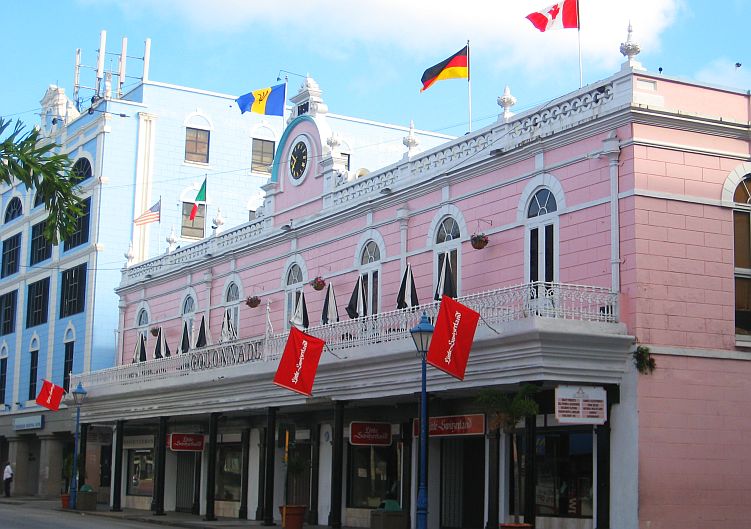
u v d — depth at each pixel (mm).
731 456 19906
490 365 20031
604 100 20828
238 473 32938
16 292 54250
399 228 26531
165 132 48281
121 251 46531
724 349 20188
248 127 50375
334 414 25922
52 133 52188
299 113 32656
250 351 27922
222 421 33406
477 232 23844
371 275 27562
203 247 36969
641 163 20000
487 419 22031
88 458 44656
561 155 21672
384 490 26375
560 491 20891
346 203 28828
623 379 19516
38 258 52188
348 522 27422
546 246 21844
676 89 20594
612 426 19656
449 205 24891
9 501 43406
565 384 19109
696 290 20094
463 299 21203
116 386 34719
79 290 47125
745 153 20969
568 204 21312
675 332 19781
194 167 48750
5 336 54750
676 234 20078
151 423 37188
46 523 27344
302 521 25016
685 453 19484
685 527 19266
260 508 30609
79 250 47469
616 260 19953
